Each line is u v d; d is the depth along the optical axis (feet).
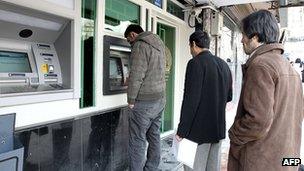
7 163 4.43
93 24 8.58
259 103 4.66
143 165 8.87
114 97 9.54
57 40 7.55
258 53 5.04
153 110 8.61
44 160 6.70
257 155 4.96
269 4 20.81
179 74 15.94
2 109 5.87
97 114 8.44
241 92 5.20
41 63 7.00
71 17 7.29
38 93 6.55
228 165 5.57
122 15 10.05
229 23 24.45
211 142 7.51
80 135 7.79
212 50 17.53
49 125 6.82
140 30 8.68
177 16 15.10
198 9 15.53
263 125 4.65
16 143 4.89
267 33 5.00
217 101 7.50
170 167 10.84
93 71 8.61
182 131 7.50
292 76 5.02
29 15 6.29
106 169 8.95
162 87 8.77
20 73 6.47
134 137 8.69
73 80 7.51
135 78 8.06
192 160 7.81
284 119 4.90
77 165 7.71
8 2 5.68
